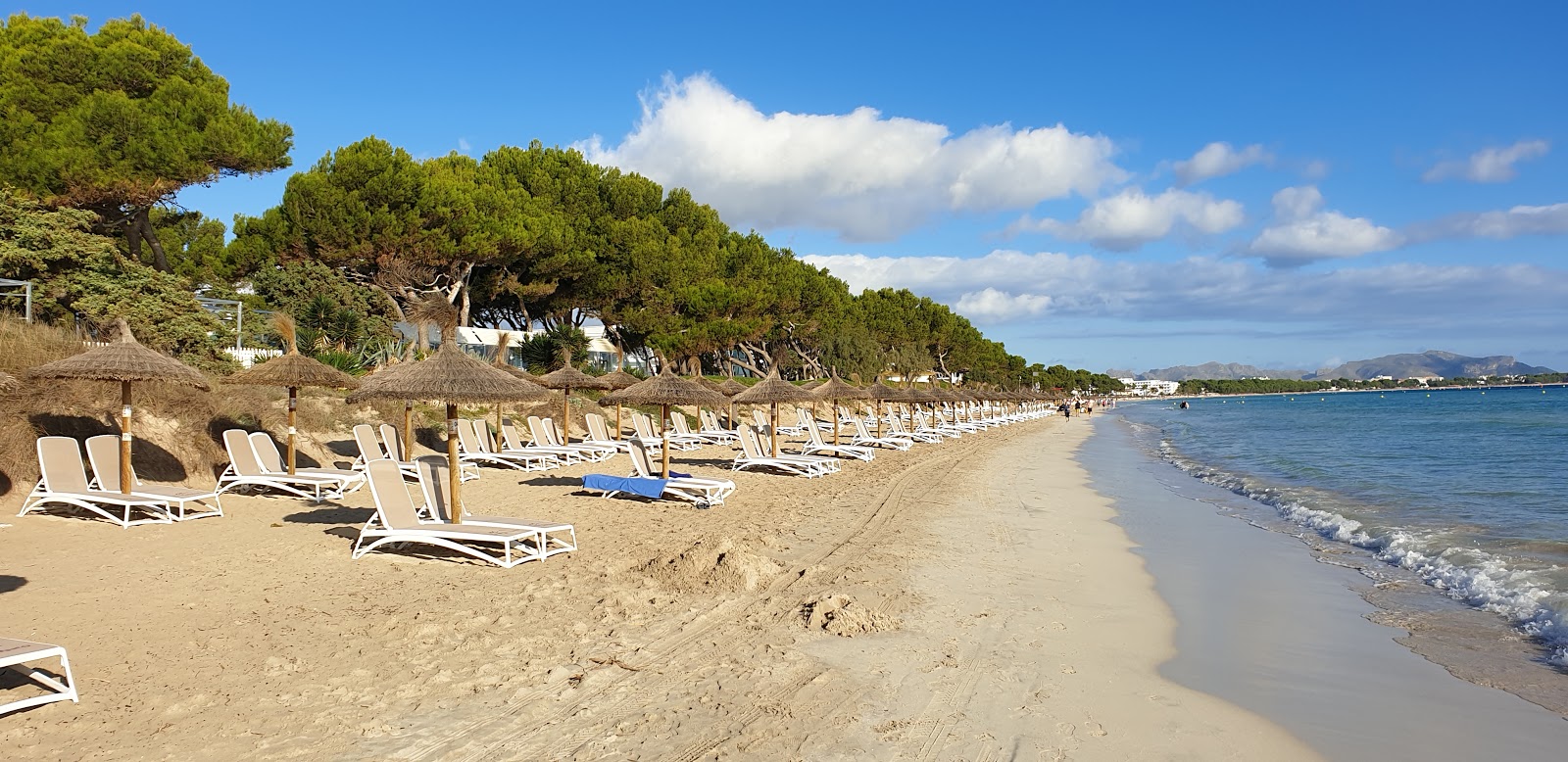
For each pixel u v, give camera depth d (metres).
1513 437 31.77
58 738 3.91
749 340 36.97
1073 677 5.38
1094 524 11.84
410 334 25.42
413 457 13.47
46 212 16.09
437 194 24.08
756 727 4.34
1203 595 7.79
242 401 14.34
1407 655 6.07
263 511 10.17
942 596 7.18
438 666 5.04
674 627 5.95
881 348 50.03
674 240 34.28
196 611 5.96
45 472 9.29
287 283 22.02
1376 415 58.53
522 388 8.37
